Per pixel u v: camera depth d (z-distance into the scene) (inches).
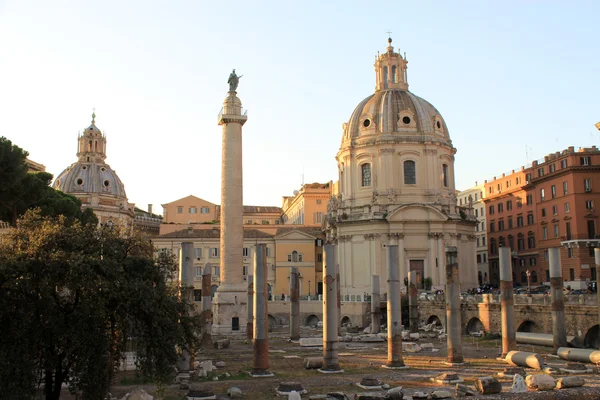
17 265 1011.9
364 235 3740.2
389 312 1796.3
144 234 1230.3
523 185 4311.0
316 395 1339.8
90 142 5551.2
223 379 1594.5
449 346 1827.0
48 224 1115.9
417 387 1433.3
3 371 965.2
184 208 5482.3
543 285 3786.9
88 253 1089.4
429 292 3437.5
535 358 1691.7
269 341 2677.2
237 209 2763.3
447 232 3720.5
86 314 1026.1
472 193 5344.5
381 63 4109.3
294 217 5910.4
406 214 3690.9
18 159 1911.9
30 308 1022.4
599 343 1952.5
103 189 5388.8
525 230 4328.3
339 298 2891.2
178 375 1542.8
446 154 3924.7
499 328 2454.5
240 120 2753.4
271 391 1421.0
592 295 2011.6
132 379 1510.8
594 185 3649.1
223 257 2778.1
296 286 2704.2
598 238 3585.1
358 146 3895.2
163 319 1099.9
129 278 1102.4
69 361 1064.8
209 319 2359.7
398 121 3853.3
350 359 1985.7
